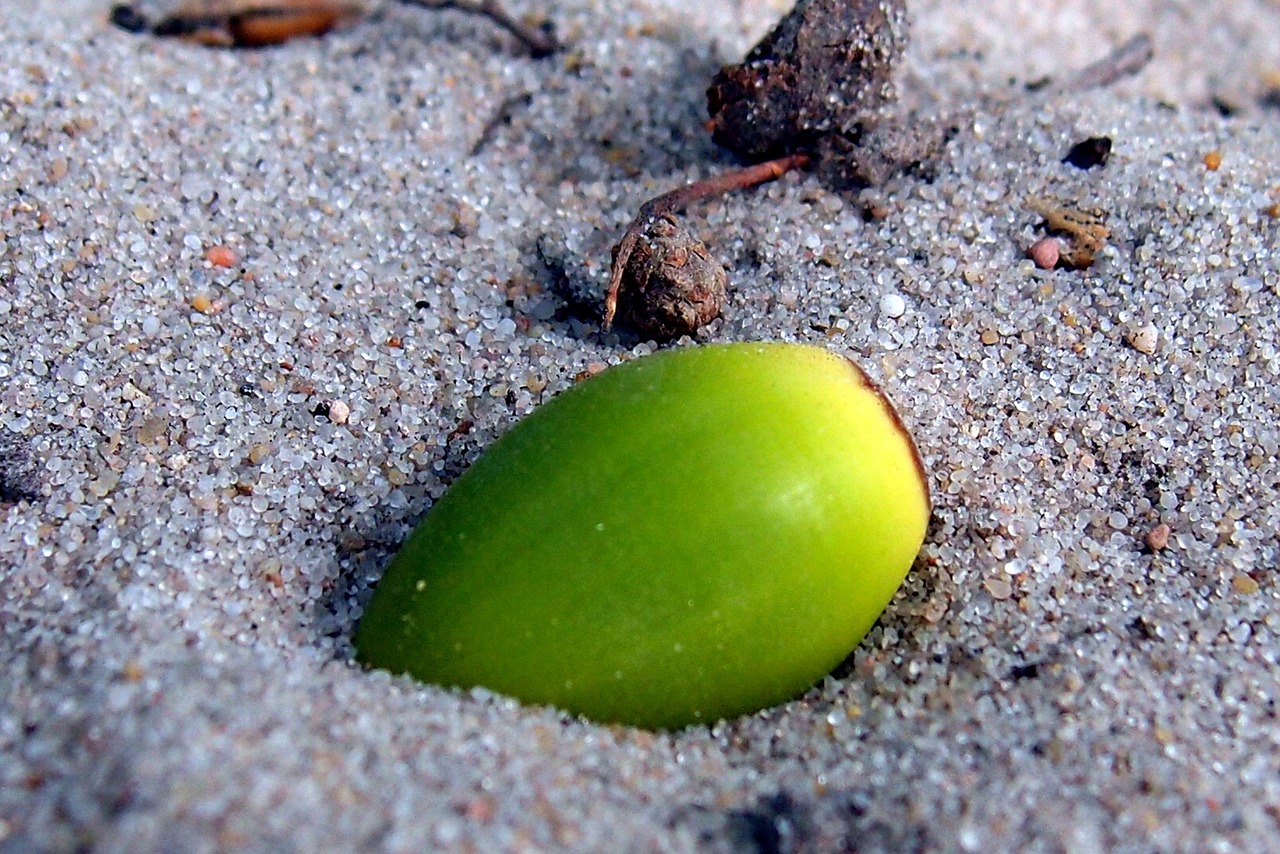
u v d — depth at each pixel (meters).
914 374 0.11
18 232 0.11
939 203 0.12
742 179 0.12
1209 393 0.11
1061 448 0.11
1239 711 0.10
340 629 0.10
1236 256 0.11
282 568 0.10
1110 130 0.12
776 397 0.09
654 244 0.11
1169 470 0.11
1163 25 0.15
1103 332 0.11
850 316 0.11
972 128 0.12
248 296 0.11
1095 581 0.10
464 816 0.09
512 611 0.09
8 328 0.11
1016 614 0.10
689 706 0.09
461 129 0.13
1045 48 0.14
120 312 0.11
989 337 0.11
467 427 0.11
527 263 0.12
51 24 0.13
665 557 0.09
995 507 0.10
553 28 0.13
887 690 0.10
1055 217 0.12
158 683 0.09
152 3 0.13
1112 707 0.10
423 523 0.10
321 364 0.11
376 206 0.12
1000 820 0.09
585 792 0.09
